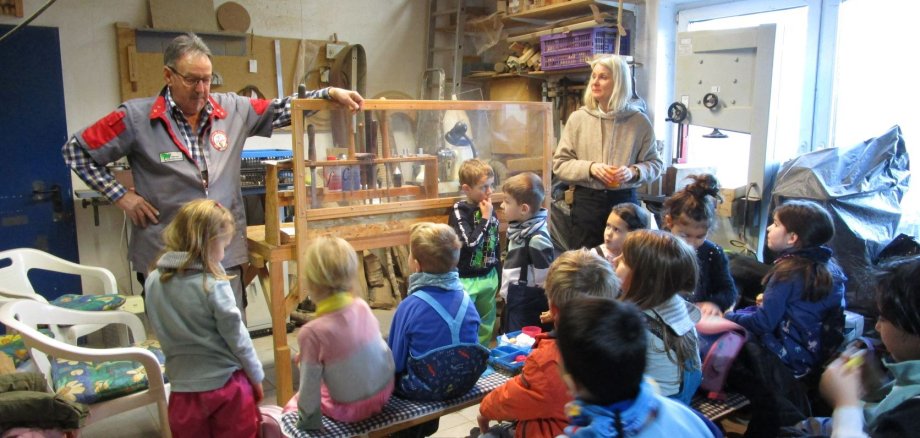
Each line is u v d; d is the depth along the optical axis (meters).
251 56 4.52
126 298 3.03
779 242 2.14
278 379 2.68
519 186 2.66
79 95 4.02
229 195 2.57
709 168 3.73
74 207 4.08
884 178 3.03
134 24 4.14
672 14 4.10
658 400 1.15
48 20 3.87
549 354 1.57
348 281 1.81
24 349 2.49
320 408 1.78
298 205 2.49
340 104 2.53
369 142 2.68
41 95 3.89
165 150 2.42
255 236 2.82
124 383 2.21
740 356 1.98
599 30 4.01
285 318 2.66
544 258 2.64
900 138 3.04
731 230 3.46
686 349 1.67
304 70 4.75
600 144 2.99
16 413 1.84
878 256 2.76
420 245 1.98
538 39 4.50
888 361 1.39
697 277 1.71
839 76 3.44
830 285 2.05
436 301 1.95
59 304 2.86
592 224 3.00
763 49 3.18
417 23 5.32
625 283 1.76
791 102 3.57
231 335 1.89
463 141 2.93
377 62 5.16
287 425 1.85
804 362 2.07
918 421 1.09
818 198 2.93
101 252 4.19
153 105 2.42
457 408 1.95
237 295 2.68
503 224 3.05
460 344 1.91
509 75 4.80
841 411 1.28
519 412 1.63
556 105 4.52
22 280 2.92
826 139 3.50
